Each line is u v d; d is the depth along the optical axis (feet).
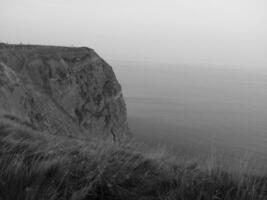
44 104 114.62
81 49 162.91
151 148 26.40
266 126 271.69
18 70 133.28
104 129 151.74
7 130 27.96
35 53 147.64
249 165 19.90
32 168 17.26
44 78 139.13
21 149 21.02
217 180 16.98
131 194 16.46
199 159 22.29
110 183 16.84
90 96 151.84
